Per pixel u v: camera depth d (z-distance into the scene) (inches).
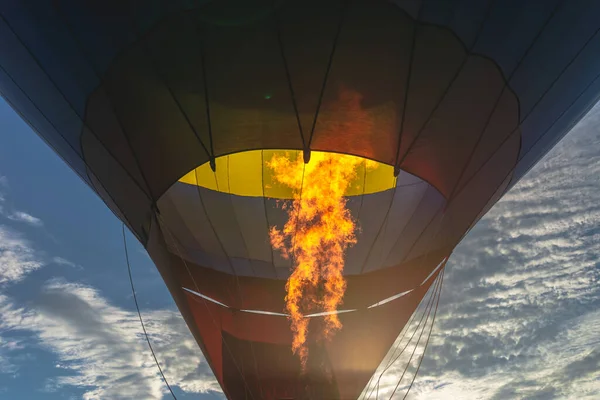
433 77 430.9
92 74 449.7
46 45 450.3
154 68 428.8
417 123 456.4
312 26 398.0
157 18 402.9
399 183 550.6
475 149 488.7
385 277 572.7
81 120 490.6
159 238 554.9
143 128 466.9
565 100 514.6
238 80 427.2
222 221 563.2
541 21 426.6
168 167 488.1
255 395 574.2
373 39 406.0
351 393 576.4
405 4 390.0
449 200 525.7
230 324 573.0
